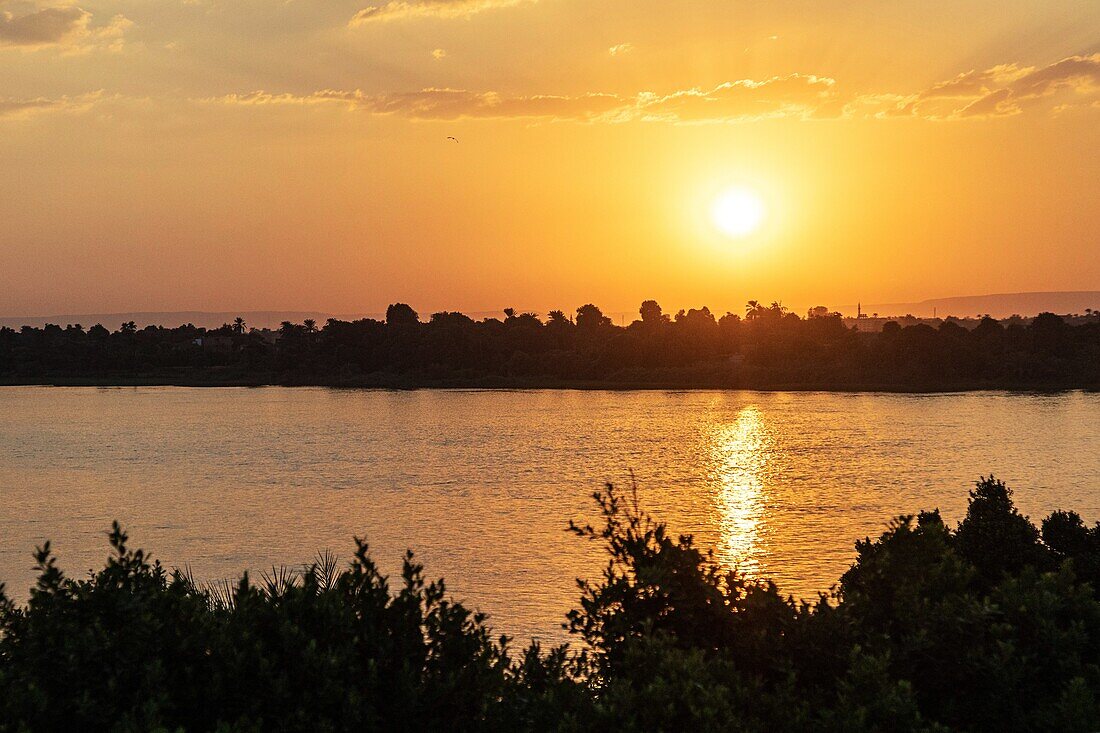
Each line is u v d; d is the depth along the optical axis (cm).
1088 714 1359
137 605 1563
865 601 1730
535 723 1450
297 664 1473
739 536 9138
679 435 18638
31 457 16438
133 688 1444
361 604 1616
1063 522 2797
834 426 19575
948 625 1558
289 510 11000
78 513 10912
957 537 2620
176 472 14488
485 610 6181
